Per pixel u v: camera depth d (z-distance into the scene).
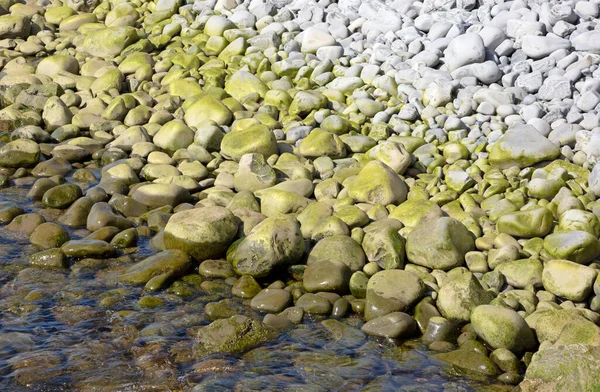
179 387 4.43
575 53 7.18
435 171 6.37
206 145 6.74
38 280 5.19
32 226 5.66
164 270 5.23
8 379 4.44
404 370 4.58
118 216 5.76
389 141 6.48
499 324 4.67
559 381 4.27
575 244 5.21
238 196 5.93
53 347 4.66
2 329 4.77
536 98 6.95
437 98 7.00
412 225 5.64
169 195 6.03
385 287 5.01
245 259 5.28
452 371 4.57
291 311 4.95
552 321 4.71
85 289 5.12
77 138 6.90
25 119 7.19
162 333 4.78
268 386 4.45
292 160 6.49
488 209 5.91
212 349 4.67
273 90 7.34
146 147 6.74
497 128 6.70
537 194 5.95
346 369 4.58
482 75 7.18
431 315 4.90
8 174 6.47
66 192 6.02
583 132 6.43
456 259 5.27
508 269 5.17
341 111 7.23
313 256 5.35
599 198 5.95
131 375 4.50
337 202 5.89
